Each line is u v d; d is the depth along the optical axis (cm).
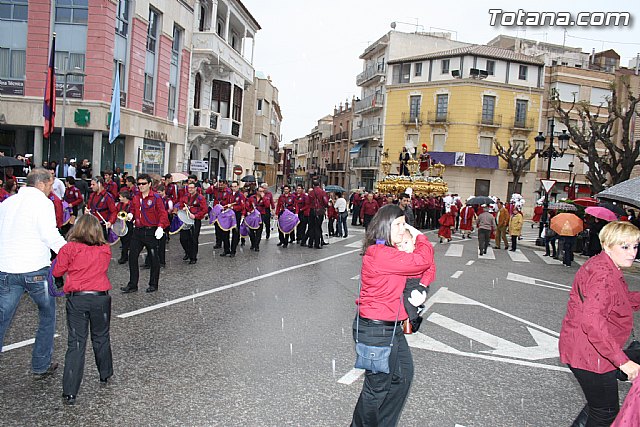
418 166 3638
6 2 2220
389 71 5778
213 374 554
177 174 1830
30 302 814
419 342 718
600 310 369
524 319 893
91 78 2217
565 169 5462
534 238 2942
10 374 534
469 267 1549
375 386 399
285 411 473
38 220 521
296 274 1219
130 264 927
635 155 2184
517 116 5319
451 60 5300
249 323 759
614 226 395
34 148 2336
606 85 5447
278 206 1825
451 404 513
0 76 2244
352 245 1956
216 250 1569
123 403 477
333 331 741
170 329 709
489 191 5297
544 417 495
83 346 488
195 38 3030
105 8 2205
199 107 3197
